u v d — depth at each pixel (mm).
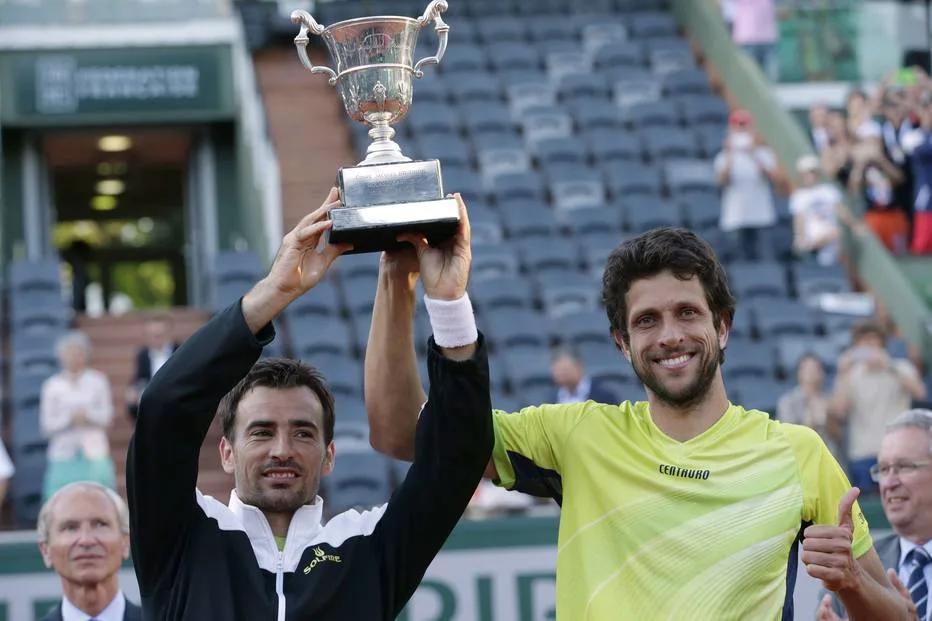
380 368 5887
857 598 5371
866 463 14609
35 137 26406
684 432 5531
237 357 5352
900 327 20594
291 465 5699
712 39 27266
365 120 5754
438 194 5387
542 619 10414
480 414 5543
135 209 30078
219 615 5449
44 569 10125
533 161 25141
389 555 5715
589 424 5656
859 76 26250
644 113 25969
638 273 5480
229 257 21719
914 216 22906
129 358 20328
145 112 26188
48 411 15430
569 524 5547
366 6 27984
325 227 5293
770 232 21906
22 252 26094
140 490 5457
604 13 29375
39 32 25984
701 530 5344
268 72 26859
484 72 27266
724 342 5590
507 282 20953
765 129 24719
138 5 26391
